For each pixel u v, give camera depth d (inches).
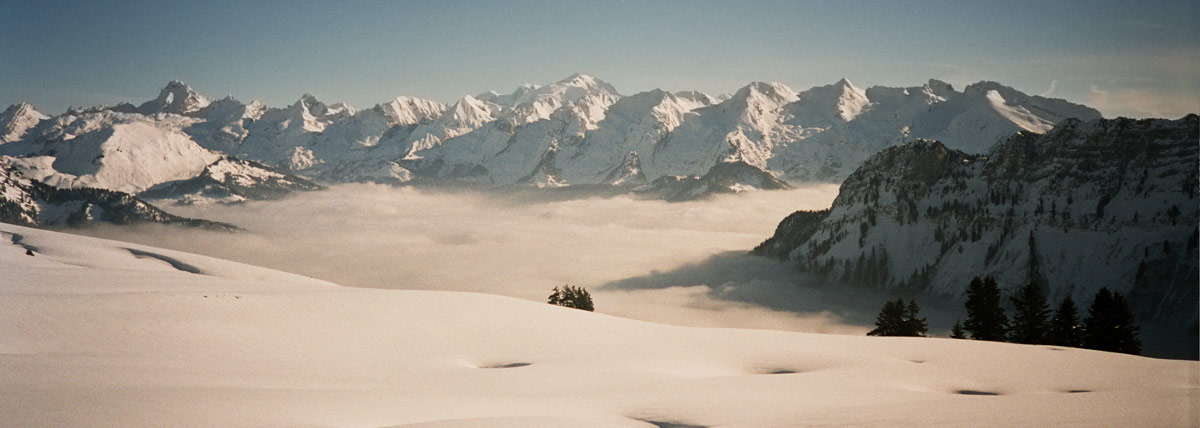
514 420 1073.5
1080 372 1817.2
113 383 1214.9
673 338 2212.1
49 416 952.3
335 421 1042.1
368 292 2539.4
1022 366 1884.8
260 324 1902.1
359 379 1491.1
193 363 1515.7
